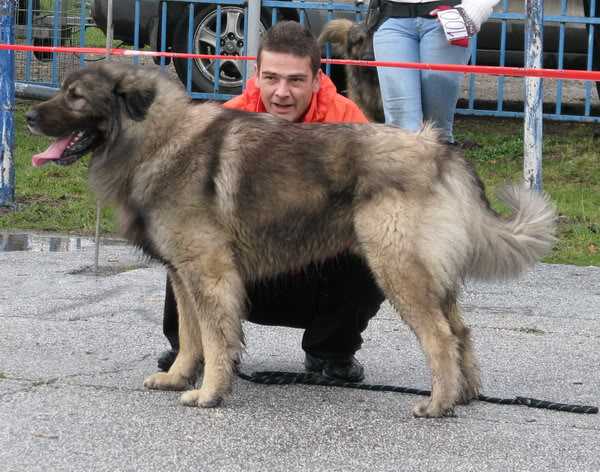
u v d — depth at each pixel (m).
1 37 9.98
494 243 5.20
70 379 5.59
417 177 4.98
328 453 4.56
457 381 5.11
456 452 4.62
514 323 7.18
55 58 12.85
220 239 5.11
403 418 5.09
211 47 12.16
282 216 5.11
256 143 5.12
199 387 5.59
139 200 5.17
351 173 5.02
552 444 4.76
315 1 11.94
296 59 5.54
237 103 5.84
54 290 7.75
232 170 5.09
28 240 9.47
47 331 6.62
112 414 5.01
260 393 5.47
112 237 9.76
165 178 5.10
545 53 12.22
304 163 5.07
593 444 4.78
